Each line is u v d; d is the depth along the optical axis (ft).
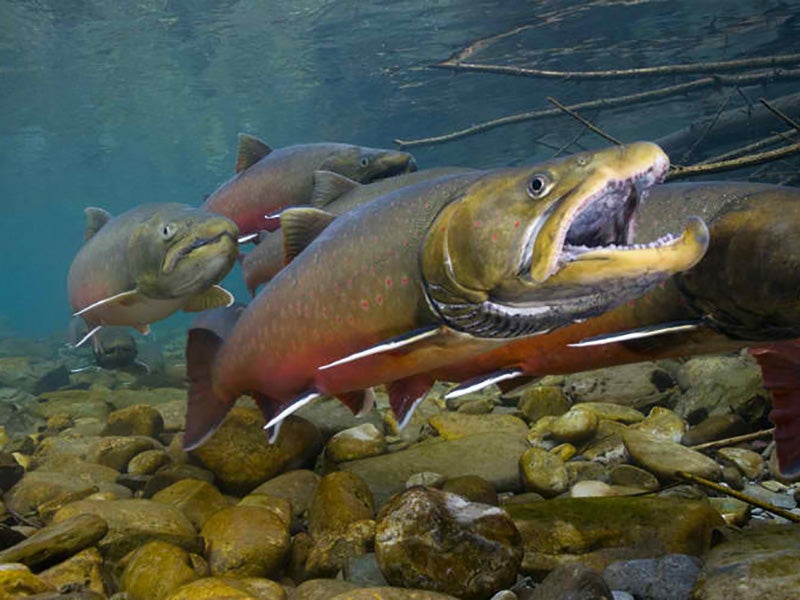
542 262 1.41
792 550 1.52
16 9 14.66
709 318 1.74
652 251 1.35
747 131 9.10
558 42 13.51
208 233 3.14
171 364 7.18
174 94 20.66
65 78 19.19
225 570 1.95
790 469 1.78
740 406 2.87
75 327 4.74
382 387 4.13
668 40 13.16
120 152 28.99
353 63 16.48
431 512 1.74
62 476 2.68
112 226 3.54
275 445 2.68
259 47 16.60
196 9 14.51
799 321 1.61
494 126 8.21
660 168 1.42
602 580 1.51
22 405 4.79
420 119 18.35
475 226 1.63
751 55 13.58
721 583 1.44
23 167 31.78
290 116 22.06
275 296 2.21
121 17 15.05
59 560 1.89
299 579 2.05
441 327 1.81
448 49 14.62
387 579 1.73
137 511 2.19
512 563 1.71
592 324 1.91
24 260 98.48
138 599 1.80
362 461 2.71
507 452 2.64
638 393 3.26
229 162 31.19
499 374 2.02
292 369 2.23
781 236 1.58
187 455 2.97
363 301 1.95
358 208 2.08
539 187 1.53
